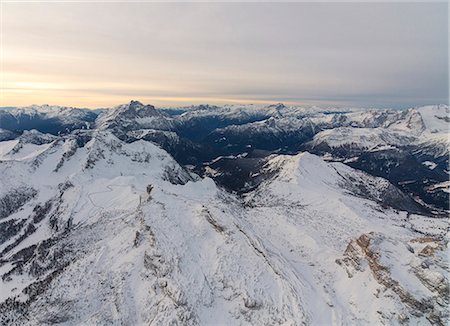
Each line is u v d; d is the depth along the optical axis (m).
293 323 92.50
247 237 126.94
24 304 120.06
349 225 166.00
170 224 134.12
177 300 100.00
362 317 95.69
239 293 103.88
